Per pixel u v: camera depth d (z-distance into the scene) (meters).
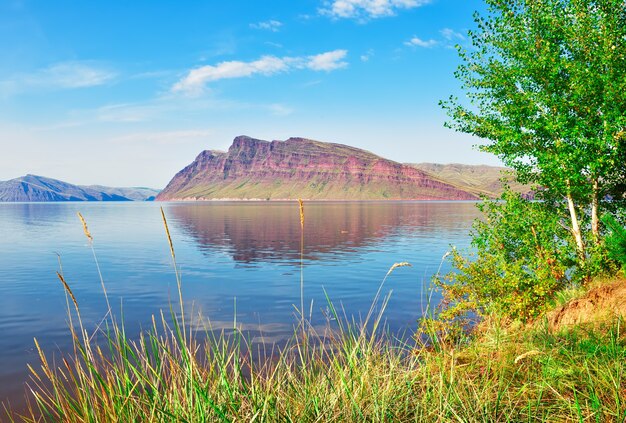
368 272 33.44
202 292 25.89
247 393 4.03
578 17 11.96
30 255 46.31
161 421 3.55
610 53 11.21
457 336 7.91
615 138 10.79
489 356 5.27
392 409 4.01
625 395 3.86
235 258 43.53
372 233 75.44
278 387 4.12
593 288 9.16
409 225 95.69
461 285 11.59
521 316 9.93
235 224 103.88
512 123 13.02
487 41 13.63
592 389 3.78
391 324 16.73
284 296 24.34
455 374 4.80
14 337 16.14
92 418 3.67
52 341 15.41
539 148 12.96
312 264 38.69
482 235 13.09
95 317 19.41
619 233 8.05
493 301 10.49
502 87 13.49
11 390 10.51
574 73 11.66
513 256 13.27
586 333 5.86
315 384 4.49
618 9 11.71
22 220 129.50
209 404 3.46
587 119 11.96
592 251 11.64
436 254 44.97
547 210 14.01
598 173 11.93
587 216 13.61
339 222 109.25
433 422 3.81
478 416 3.83
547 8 12.57
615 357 4.57
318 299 23.23
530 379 4.57
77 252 48.94
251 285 28.25
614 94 10.79
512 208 12.98
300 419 3.75
